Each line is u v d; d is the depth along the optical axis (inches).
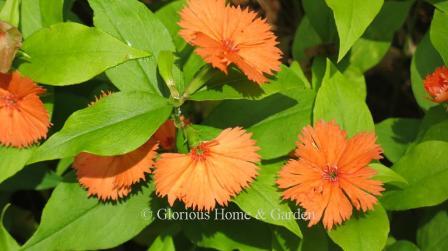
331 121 14.6
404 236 18.0
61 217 15.3
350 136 15.6
